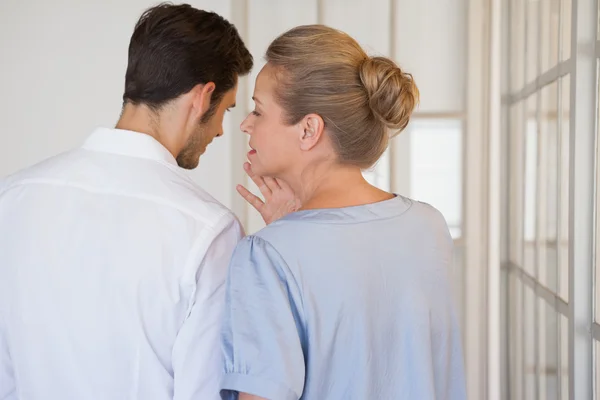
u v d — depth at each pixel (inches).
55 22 110.6
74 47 111.0
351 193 43.1
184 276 44.5
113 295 44.4
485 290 107.0
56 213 45.6
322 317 39.6
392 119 43.1
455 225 108.3
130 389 45.4
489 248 105.7
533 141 86.7
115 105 111.8
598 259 64.5
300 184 44.7
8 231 46.7
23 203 46.6
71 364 45.3
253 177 54.0
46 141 111.9
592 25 65.3
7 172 111.9
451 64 107.1
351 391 40.5
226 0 108.7
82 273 44.7
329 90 41.8
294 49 42.4
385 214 42.8
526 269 91.0
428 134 107.8
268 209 54.0
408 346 41.8
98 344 44.9
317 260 39.9
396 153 108.0
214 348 45.1
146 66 47.4
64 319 44.9
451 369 46.1
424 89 107.6
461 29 107.0
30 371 46.3
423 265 42.9
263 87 43.5
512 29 98.1
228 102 51.6
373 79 42.1
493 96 104.9
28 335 45.8
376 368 41.2
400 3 107.0
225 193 110.0
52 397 46.2
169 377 45.8
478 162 107.3
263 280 39.4
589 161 66.2
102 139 47.4
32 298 45.4
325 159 43.3
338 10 107.6
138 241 44.6
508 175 101.3
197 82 47.9
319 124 42.1
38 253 45.3
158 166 46.8
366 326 40.3
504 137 103.0
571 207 67.4
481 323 107.7
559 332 75.1
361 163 43.7
